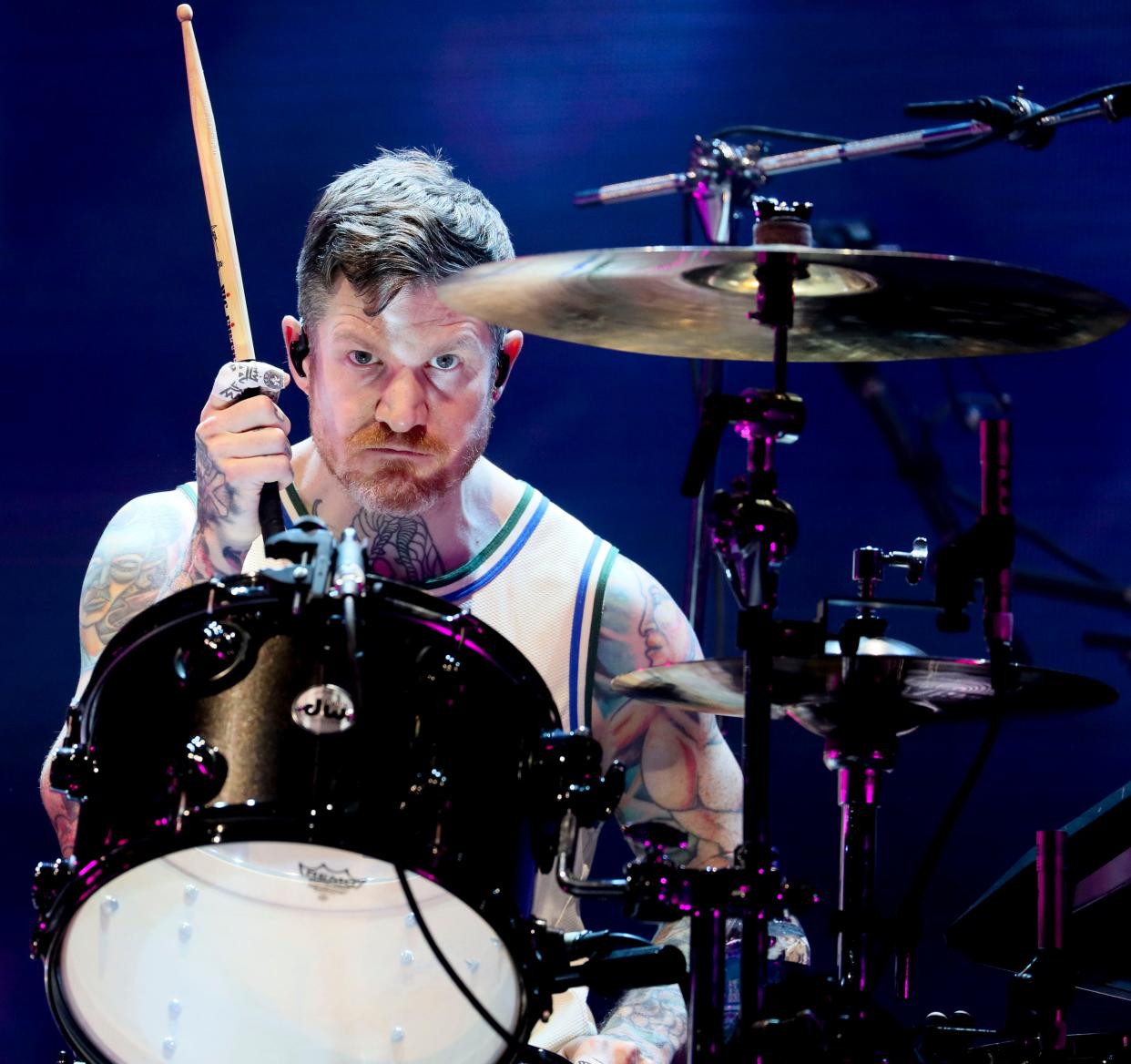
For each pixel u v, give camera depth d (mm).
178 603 6281
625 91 17516
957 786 16766
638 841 6422
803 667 7059
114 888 6484
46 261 17453
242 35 17484
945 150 11438
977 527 6934
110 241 17469
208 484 8070
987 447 7047
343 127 17500
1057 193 17406
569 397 17406
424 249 8445
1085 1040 7602
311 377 8883
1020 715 8070
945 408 14906
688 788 9727
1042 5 17203
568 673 9453
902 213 17578
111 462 17422
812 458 17516
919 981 16062
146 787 6086
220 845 6406
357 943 6891
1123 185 17266
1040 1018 7270
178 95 17438
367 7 17453
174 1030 6742
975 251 17562
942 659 6875
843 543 17438
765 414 6656
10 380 17453
